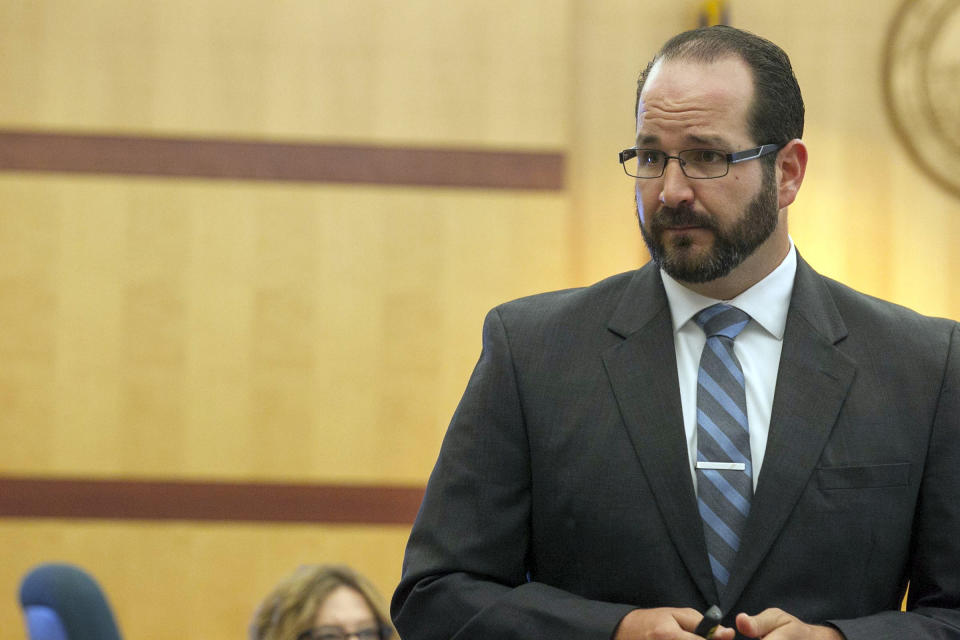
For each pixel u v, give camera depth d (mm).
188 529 17109
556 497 5387
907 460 5234
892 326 5539
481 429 5594
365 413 17188
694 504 5168
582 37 17297
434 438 17203
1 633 16922
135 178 17141
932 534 5266
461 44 17219
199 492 17141
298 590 9461
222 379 17125
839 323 5535
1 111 17031
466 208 17188
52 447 17031
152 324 17094
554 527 5406
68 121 17062
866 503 5156
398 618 5531
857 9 17016
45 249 17062
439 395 17203
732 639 4688
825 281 5785
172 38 17125
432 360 17203
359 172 17219
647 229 5316
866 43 16984
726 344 5484
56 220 17078
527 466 5570
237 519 17141
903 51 16812
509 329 5777
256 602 17078
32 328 17031
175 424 17094
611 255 17156
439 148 17219
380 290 17219
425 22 17234
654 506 5207
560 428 5438
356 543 17172
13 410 17031
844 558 5129
